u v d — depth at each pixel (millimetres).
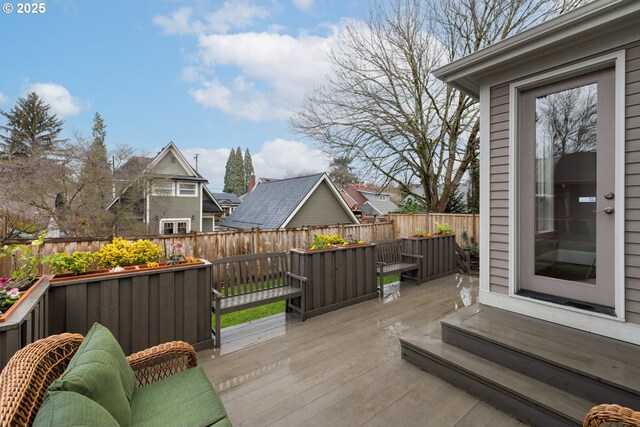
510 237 2891
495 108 3016
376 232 8492
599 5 2135
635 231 2234
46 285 2105
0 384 1049
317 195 13320
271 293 3502
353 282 4168
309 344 2973
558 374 1964
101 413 1002
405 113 9062
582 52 2459
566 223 2629
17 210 8328
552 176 2709
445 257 5809
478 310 2930
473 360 2309
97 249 4660
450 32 8500
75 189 9438
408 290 4855
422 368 2510
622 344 2201
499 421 1912
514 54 2645
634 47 2227
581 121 2543
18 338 1434
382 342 3006
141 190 10906
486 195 3090
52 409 909
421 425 1877
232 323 3648
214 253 5824
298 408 2033
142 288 2576
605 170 2402
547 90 2717
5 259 4066
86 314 2332
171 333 2709
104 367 1221
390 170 9789
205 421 1355
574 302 2529
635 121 2234
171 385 1637
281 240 6699
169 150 15148
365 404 2074
